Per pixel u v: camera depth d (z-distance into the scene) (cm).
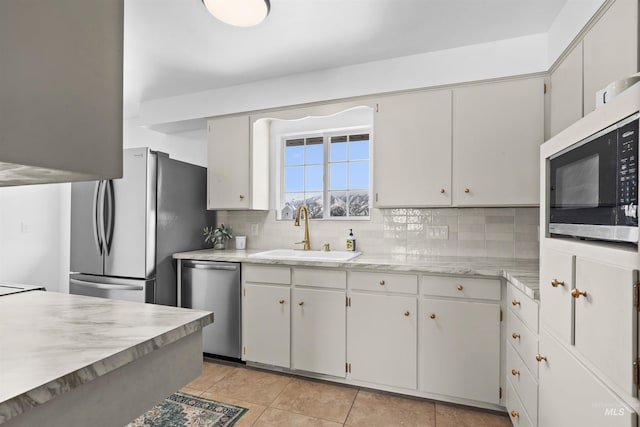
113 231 274
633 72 125
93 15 67
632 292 72
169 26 209
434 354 209
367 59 252
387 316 219
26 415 59
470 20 201
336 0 184
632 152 72
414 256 263
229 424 189
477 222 256
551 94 210
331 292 234
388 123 249
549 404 123
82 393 69
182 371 97
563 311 107
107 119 69
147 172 267
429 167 238
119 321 96
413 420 193
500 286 196
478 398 200
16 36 53
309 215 322
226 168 306
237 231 338
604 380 85
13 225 355
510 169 219
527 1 183
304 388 230
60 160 60
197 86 302
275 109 288
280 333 249
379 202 251
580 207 97
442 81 235
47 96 58
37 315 102
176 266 293
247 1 179
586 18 159
